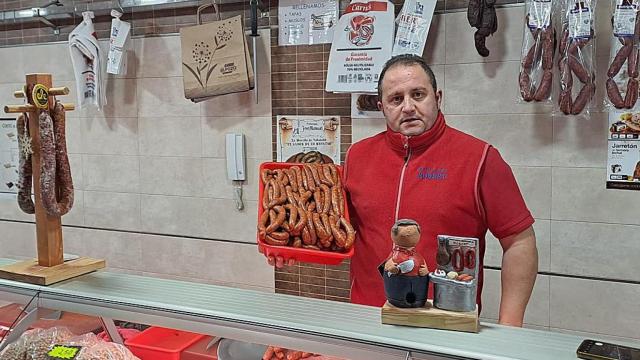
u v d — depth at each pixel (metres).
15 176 3.76
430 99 1.79
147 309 1.43
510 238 1.81
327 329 1.24
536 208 2.56
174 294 1.49
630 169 2.38
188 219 3.35
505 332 1.22
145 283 1.59
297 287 3.07
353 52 2.70
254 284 3.20
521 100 2.40
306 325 1.27
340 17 2.82
